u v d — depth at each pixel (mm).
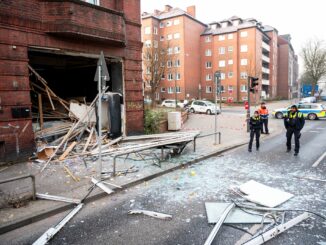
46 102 12383
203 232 4535
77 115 11836
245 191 6191
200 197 6039
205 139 13711
